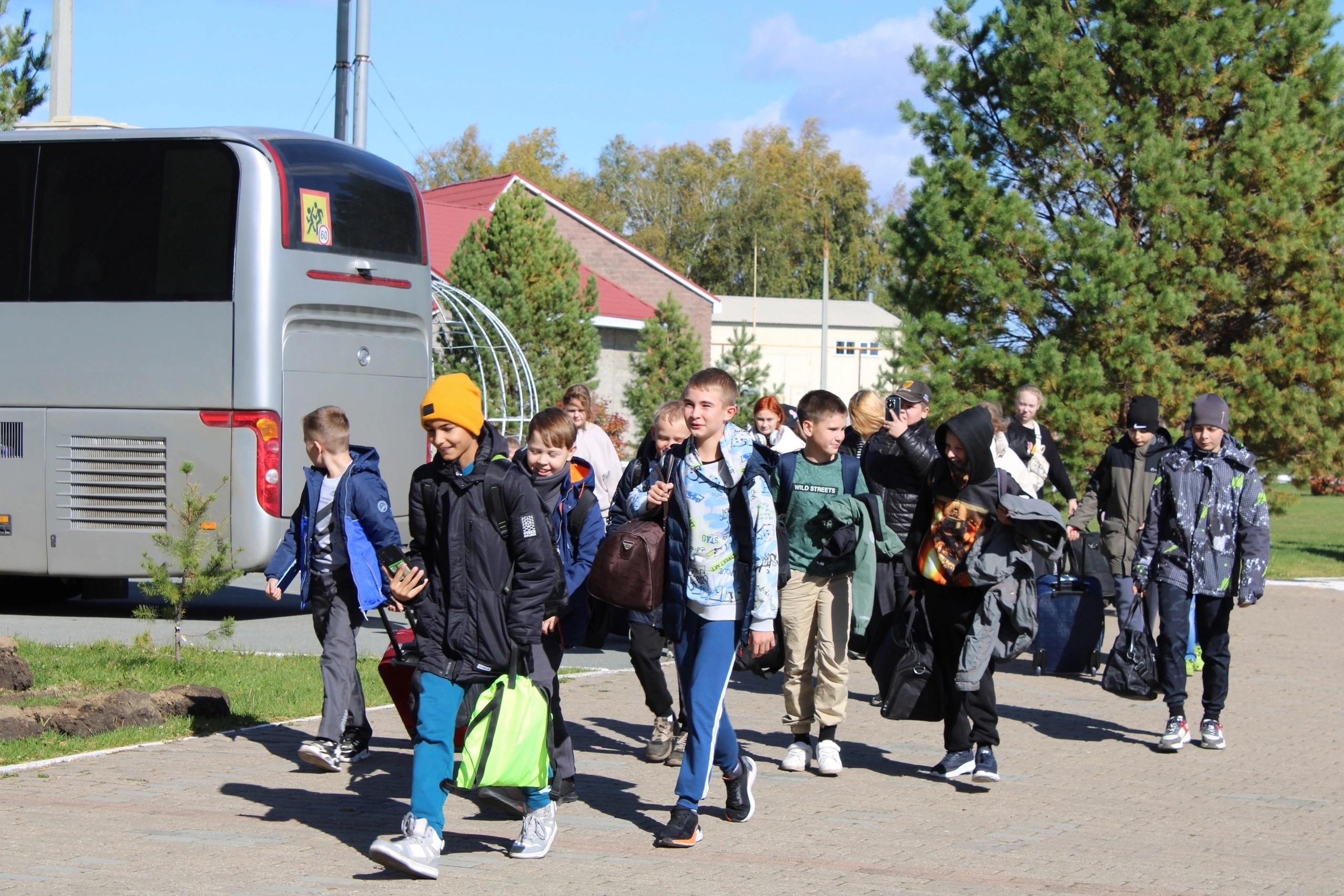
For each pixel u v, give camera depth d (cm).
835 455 742
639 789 697
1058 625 1138
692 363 3062
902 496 879
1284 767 809
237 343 1280
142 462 1299
